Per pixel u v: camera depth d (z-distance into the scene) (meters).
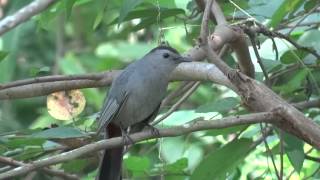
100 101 16.44
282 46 11.47
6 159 8.88
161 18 10.48
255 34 9.42
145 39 18.59
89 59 18.73
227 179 10.77
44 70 9.85
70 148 9.87
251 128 11.32
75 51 19.31
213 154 9.52
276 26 10.23
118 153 9.45
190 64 9.31
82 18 19.03
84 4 12.13
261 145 11.49
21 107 17.95
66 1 9.66
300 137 8.03
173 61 9.94
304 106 10.35
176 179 10.78
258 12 10.49
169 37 16.81
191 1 11.08
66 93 10.18
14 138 9.17
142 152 12.95
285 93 10.52
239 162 9.82
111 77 10.02
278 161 12.00
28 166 7.81
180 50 16.42
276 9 9.98
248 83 8.09
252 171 12.17
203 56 9.73
